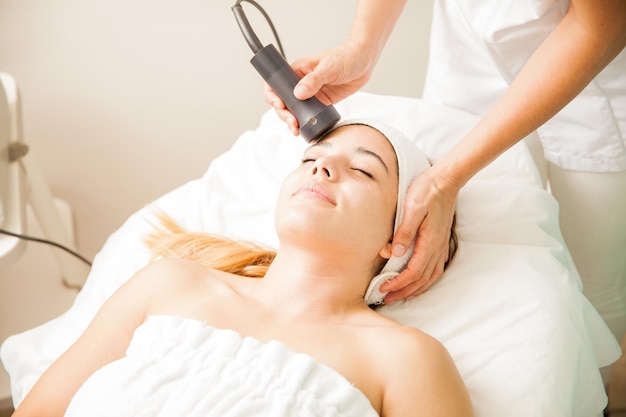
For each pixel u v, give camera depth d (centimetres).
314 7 171
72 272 173
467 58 133
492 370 107
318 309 108
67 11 169
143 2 169
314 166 108
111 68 177
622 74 116
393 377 98
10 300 176
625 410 159
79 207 197
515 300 113
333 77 115
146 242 129
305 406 92
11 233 132
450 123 136
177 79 180
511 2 114
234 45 175
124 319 108
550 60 95
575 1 88
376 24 120
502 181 128
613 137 126
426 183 108
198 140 190
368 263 110
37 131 184
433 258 111
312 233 104
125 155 191
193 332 99
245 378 94
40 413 100
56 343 120
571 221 142
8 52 172
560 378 105
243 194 137
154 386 92
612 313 153
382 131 113
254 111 186
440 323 113
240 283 113
